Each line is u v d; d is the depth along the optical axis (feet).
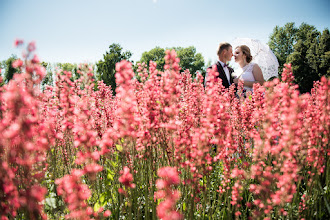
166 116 6.94
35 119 4.91
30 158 4.91
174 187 7.99
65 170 10.79
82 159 5.87
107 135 6.41
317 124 8.27
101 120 12.26
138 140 7.31
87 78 7.44
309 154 7.77
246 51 19.61
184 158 8.90
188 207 7.50
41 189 4.92
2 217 4.91
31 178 5.16
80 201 5.32
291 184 5.76
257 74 18.63
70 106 6.96
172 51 6.86
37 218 4.97
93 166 5.74
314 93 13.62
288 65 7.75
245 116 11.21
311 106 9.11
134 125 7.04
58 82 7.36
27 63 4.80
